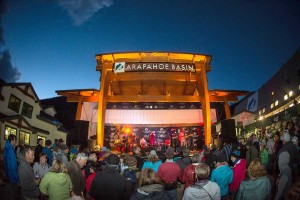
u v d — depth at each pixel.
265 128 24.59
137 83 22.00
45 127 27.50
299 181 2.06
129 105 26.95
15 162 6.54
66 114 45.66
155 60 19.39
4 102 19.86
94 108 23.62
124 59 19.45
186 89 23.06
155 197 3.86
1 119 18.36
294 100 20.11
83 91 19.84
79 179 5.49
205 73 19.52
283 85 26.59
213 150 12.09
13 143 7.08
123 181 4.45
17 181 6.45
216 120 24.22
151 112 24.59
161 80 21.30
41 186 5.35
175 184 6.35
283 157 5.40
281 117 21.09
